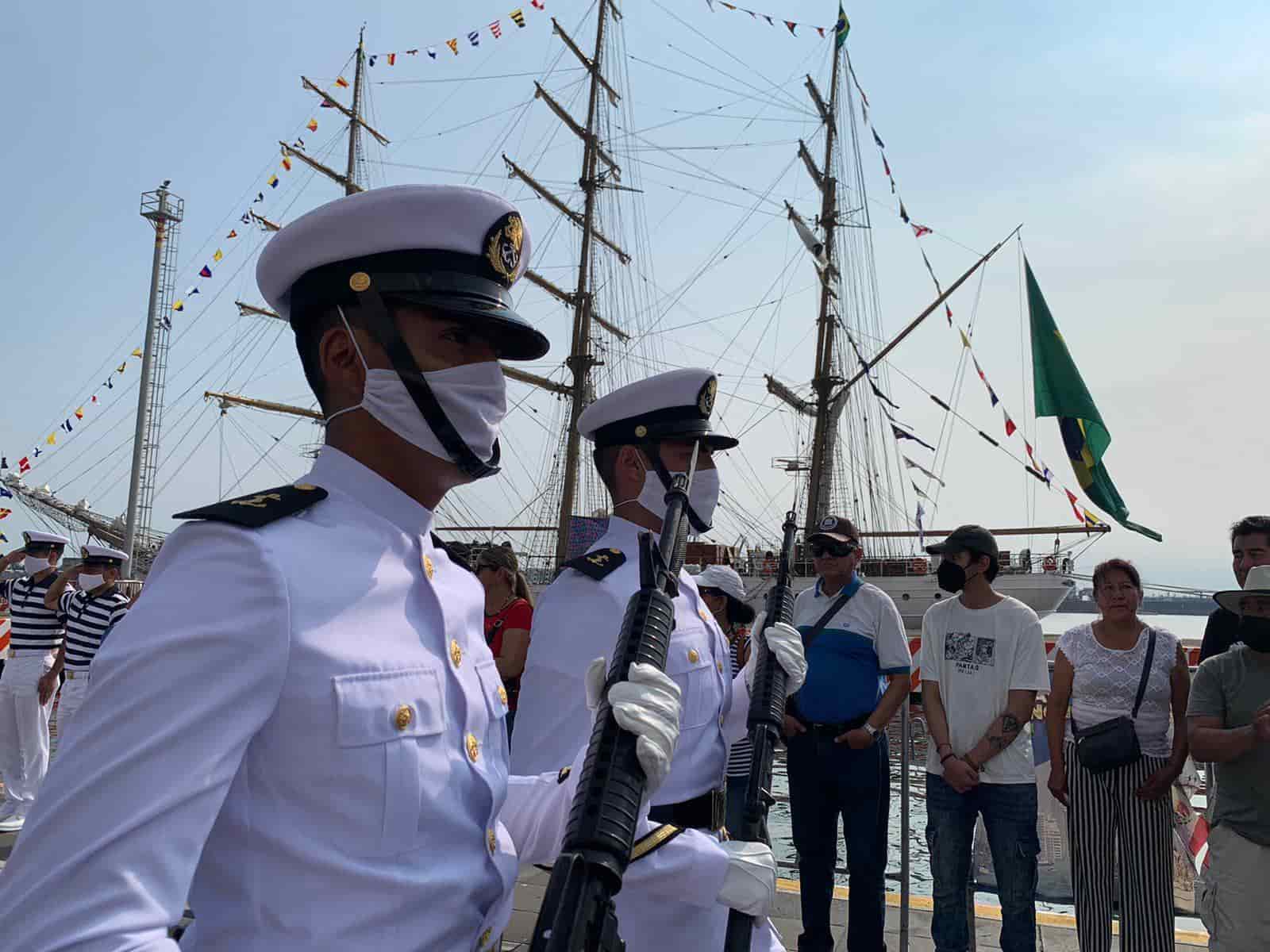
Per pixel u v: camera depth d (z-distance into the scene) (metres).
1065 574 28.55
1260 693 3.65
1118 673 4.39
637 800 1.26
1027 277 19.39
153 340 22.30
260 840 1.04
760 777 2.37
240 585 1.04
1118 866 4.30
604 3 34.78
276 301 1.45
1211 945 3.76
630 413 2.92
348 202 1.34
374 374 1.32
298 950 1.03
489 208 1.40
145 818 0.87
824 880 4.73
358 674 1.12
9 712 6.93
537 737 2.45
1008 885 4.40
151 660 0.95
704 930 2.55
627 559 2.72
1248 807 3.63
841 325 32.50
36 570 7.18
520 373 33.22
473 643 1.41
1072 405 18.80
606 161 34.78
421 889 1.13
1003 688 4.55
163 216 22.36
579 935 1.13
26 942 0.81
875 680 4.89
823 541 5.02
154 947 0.83
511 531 35.28
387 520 1.31
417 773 1.17
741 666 7.25
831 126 32.66
